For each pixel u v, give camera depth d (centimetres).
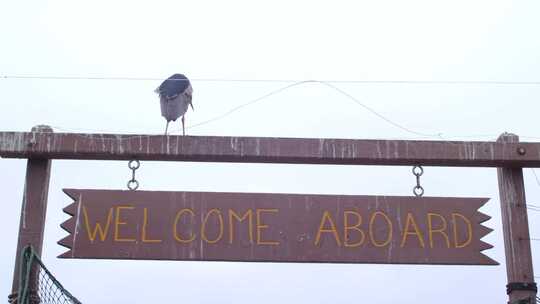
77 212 718
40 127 758
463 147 753
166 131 785
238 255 711
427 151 750
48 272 697
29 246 695
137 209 721
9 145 733
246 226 720
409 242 721
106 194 726
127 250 707
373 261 714
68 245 705
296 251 714
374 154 746
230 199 729
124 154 738
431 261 716
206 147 743
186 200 727
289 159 748
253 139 746
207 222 720
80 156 742
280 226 721
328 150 746
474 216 734
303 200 731
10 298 691
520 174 764
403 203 736
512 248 739
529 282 725
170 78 802
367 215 729
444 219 732
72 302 711
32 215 724
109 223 715
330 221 725
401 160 749
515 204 754
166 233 714
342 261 714
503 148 755
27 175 738
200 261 712
